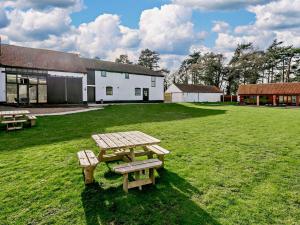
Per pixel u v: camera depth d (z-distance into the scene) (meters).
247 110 22.83
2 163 5.59
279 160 5.70
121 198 3.86
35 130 9.81
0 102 20.22
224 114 17.73
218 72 64.00
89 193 4.05
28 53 24.28
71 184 4.41
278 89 37.88
